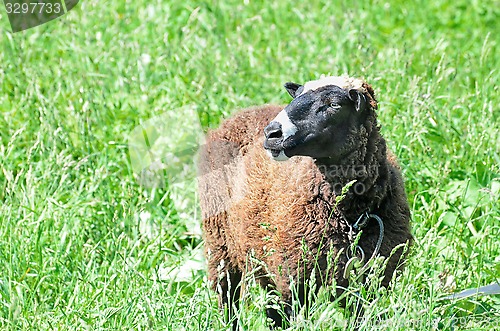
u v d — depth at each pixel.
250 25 22.95
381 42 22.70
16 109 17.83
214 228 13.04
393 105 16.30
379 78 16.75
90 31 21.23
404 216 11.77
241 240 12.33
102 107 17.84
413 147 16.14
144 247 13.52
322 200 11.44
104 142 16.86
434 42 21.84
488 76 17.64
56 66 19.80
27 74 18.88
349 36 20.80
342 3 22.70
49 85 18.67
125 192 15.45
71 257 13.61
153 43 21.22
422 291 12.34
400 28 24.12
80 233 14.23
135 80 18.64
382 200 11.51
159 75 19.30
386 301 11.62
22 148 17.16
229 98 17.94
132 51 19.80
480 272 13.00
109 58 19.98
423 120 16.17
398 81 17.58
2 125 17.61
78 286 12.30
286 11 23.97
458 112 17.80
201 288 12.36
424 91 17.45
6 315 11.91
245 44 21.09
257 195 12.05
